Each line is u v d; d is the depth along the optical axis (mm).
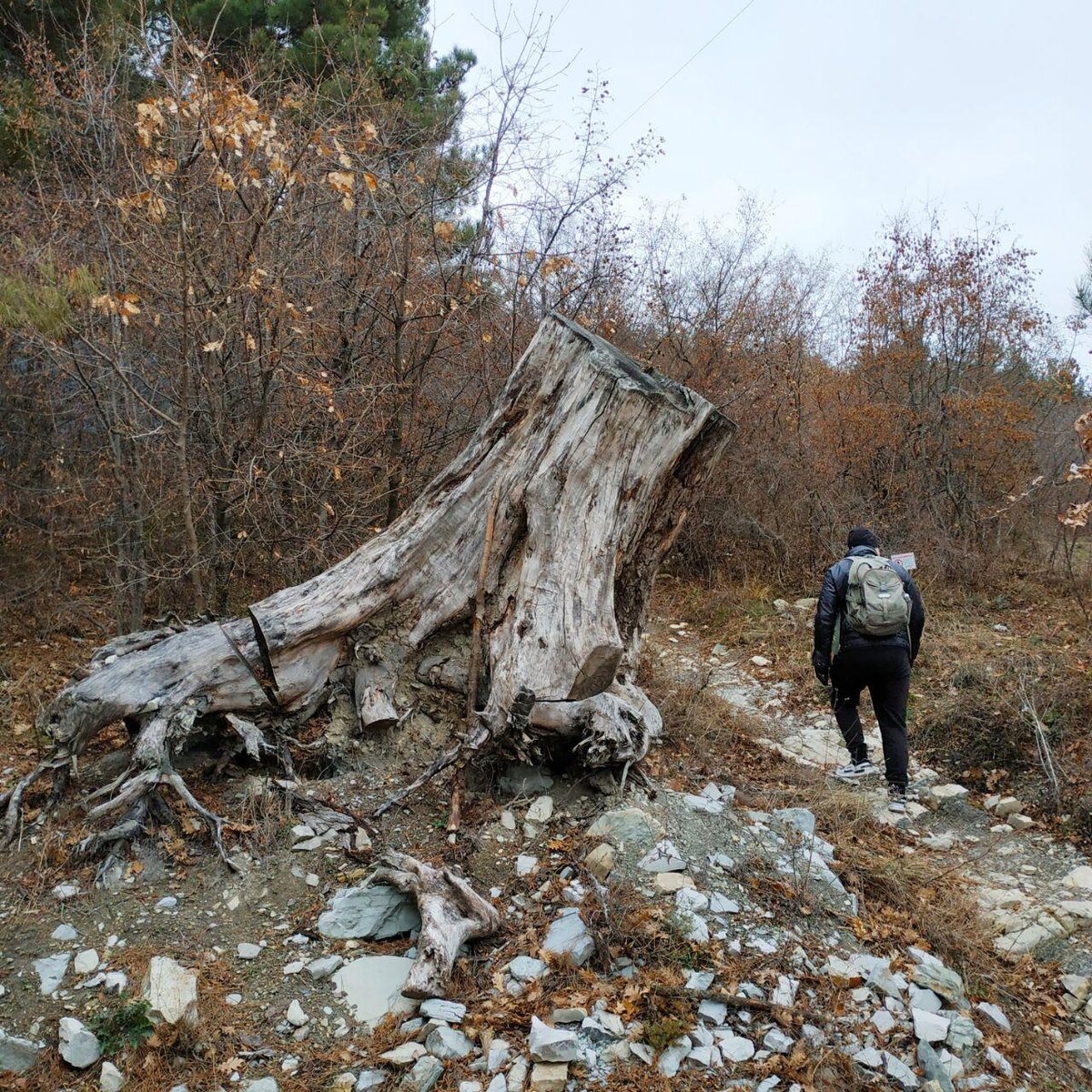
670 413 4508
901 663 5238
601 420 4457
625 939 3371
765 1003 3182
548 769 4438
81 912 3453
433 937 3227
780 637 8133
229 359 6645
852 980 3383
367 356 7461
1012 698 6113
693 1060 2945
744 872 3914
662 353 10469
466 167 8180
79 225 6344
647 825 3969
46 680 5867
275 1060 2893
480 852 3926
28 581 6938
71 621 6879
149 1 9461
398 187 7344
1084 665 6590
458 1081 2822
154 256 5961
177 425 5836
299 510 7090
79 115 6988
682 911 3566
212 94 5316
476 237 7641
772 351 10727
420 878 3512
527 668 4281
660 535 5043
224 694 4391
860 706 6711
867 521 9773
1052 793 5238
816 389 10406
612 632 4320
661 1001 3143
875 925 3793
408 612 4746
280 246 6609
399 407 7180
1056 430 10828
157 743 4031
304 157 6312
